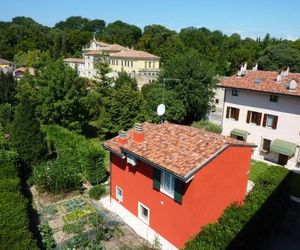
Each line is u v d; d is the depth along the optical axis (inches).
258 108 1349.7
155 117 1759.4
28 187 956.0
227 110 1472.7
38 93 1417.3
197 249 523.5
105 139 1622.8
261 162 1316.4
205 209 666.2
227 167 693.9
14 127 1032.2
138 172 747.4
